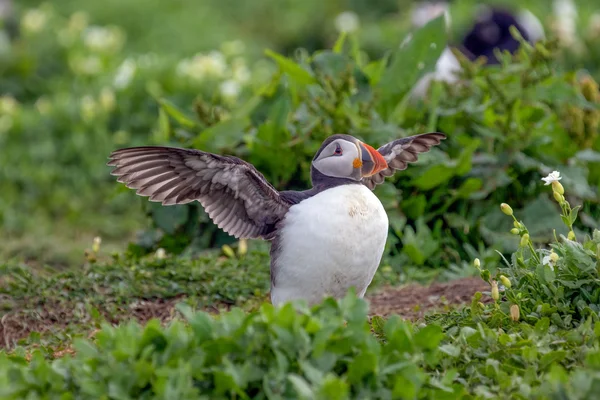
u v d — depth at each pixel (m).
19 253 14.05
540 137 12.53
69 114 18.23
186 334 6.94
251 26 30.31
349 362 6.81
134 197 16.56
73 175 17.44
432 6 22.48
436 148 12.73
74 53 21.39
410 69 13.15
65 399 6.57
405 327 7.14
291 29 29.69
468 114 12.78
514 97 12.69
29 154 17.70
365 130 12.15
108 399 6.55
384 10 30.56
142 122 18.22
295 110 13.13
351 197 8.00
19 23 26.81
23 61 21.06
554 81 13.10
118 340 6.86
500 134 12.43
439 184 12.23
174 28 27.64
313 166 8.35
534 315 8.09
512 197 12.45
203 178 8.23
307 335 6.74
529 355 7.29
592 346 7.40
